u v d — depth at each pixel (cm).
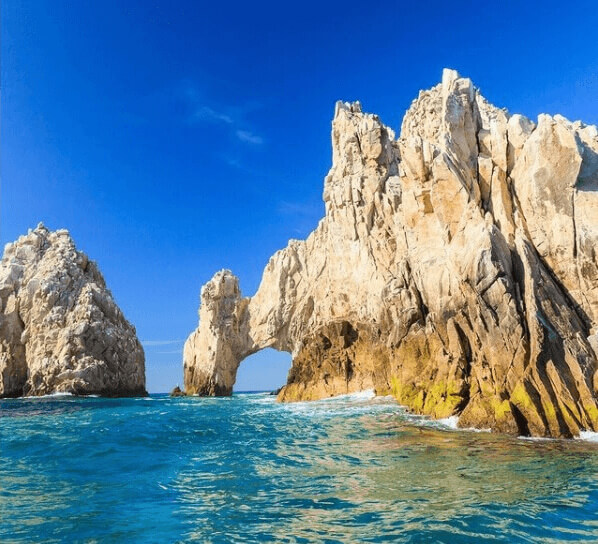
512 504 959
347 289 4206
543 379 1841
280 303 6638
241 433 2083
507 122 2681
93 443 1847
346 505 980
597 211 2189
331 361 3838
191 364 7044
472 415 1988
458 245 2444
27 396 6494
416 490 1079
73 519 920
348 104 5047
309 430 2098
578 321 2058
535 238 2316
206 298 6944
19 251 7625
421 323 2727
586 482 1122
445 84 3092
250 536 823
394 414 2470
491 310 2086
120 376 6931
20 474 1306
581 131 2784
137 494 1091
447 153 2644
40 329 6769
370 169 4222
